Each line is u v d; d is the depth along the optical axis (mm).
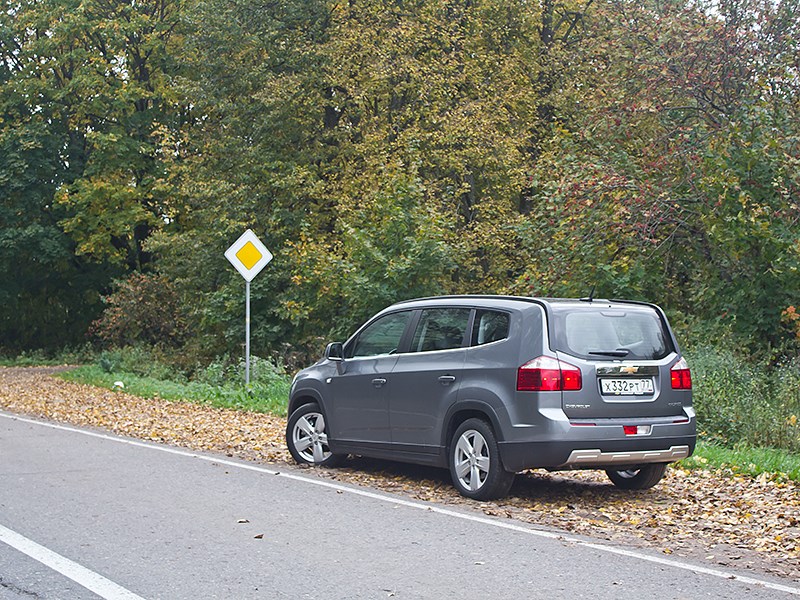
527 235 19656
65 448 12594
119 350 30656
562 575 6328
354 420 10633
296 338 26656
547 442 8594
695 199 17297
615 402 8875
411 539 7359
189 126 35062
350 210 26016
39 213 40375
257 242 18391
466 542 7273
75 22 37094
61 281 45719
